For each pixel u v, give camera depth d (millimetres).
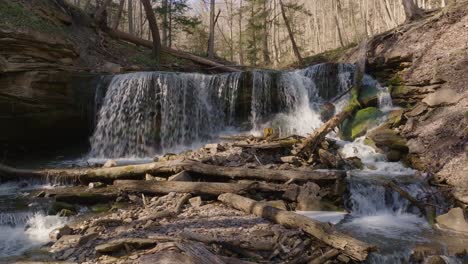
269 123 11828
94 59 14328
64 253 5234
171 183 7340
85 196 7203
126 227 5918
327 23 45344
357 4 42906
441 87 10102
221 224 5945
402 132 9781
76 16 15875
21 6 12703
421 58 11391
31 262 5035
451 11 11773
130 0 25594
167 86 11938
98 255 5094
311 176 7430
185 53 18453
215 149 9266
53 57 11883
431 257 5246
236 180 7664
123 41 18266
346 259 4992
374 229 6285
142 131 11695
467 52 10047
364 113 10914
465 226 6230
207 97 12406
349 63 13688
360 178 7703
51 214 6688
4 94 10086
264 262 4910
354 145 9805
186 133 12008
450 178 7641
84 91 11633
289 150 9258
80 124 11742
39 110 10781
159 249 4855
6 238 5938
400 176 8000
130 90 11812
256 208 6312
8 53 10406
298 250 5184
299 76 12875
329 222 6062
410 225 6500
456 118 8906
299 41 44281
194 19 27562
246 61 38938
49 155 11352
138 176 8031
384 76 12672
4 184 8578
